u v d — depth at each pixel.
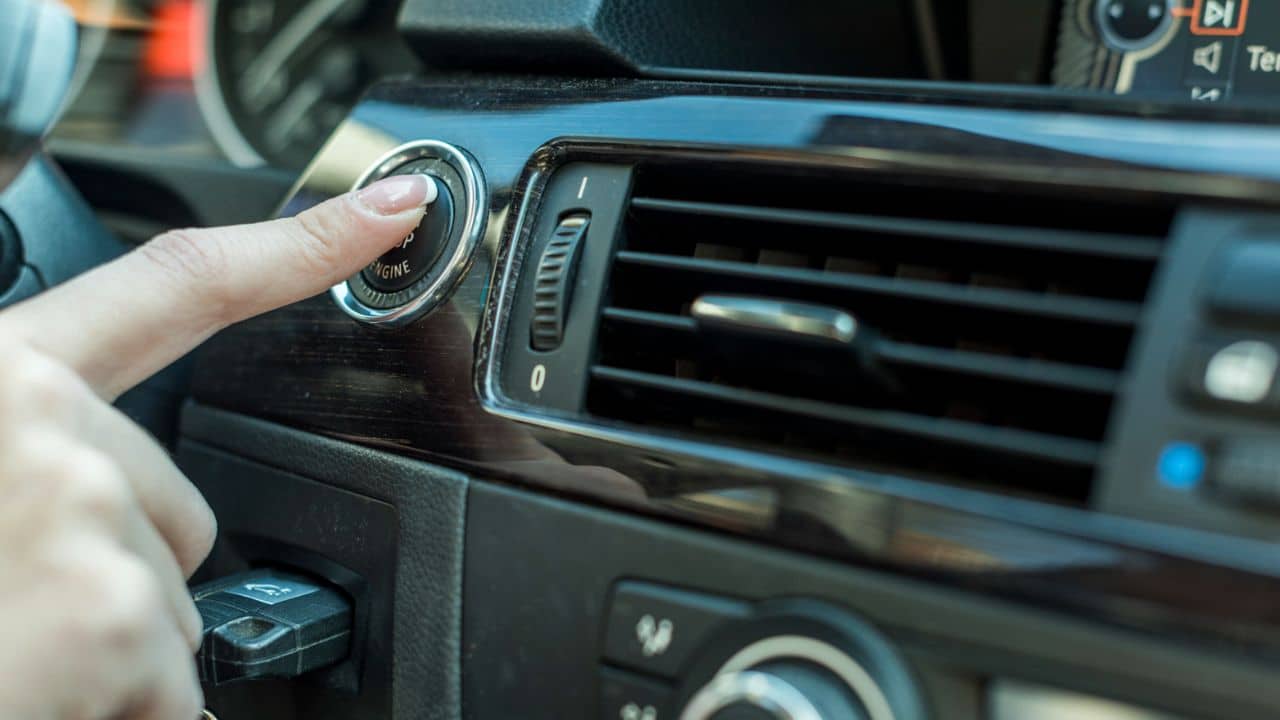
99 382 0.57
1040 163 0.59
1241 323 0.52
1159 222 0.57
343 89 1.96
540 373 0.70
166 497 0.55
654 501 0.63
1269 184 0.53
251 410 0.83
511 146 0.75
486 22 0.82
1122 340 0.57
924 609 0.56
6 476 0.48
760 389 0.65
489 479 0.70
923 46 1.02
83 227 1.03
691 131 0.69
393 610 0.74
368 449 0.76
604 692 0.64
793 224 0.65
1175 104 0.58
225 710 0.84
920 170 0.62
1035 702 0.54
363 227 0.68
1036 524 0.54
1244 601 0.50
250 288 0.62
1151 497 0.52
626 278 0.70
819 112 0.67
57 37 0.71
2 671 0.47
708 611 0.61
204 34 1.99
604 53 0.78
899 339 0.62
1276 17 0.81
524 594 0.68
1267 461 0.50
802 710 0.53
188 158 1.37
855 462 0.60
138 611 0.49
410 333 0.75
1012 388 0.59
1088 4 0.88
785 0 0.94
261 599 0.75
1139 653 0.51
